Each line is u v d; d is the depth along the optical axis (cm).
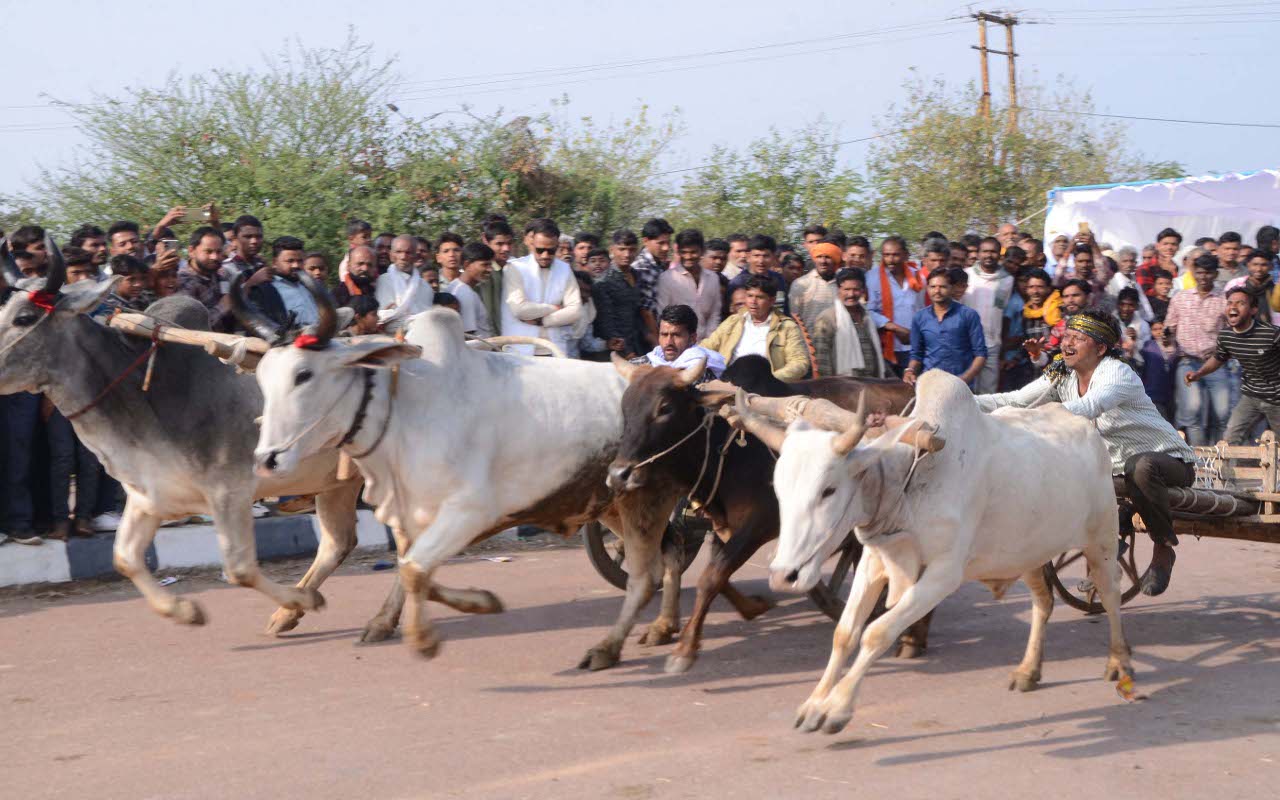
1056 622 720
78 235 870
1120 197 1758
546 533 1003
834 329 906
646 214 2080
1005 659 636
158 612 628
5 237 625
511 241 978
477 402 587
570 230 1777
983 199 2748
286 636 668
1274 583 838
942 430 495
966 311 947
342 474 596
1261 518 659
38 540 784
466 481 577
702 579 610
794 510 452
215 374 632
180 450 624
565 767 459
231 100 1462
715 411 600
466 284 895
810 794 430
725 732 505
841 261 952
